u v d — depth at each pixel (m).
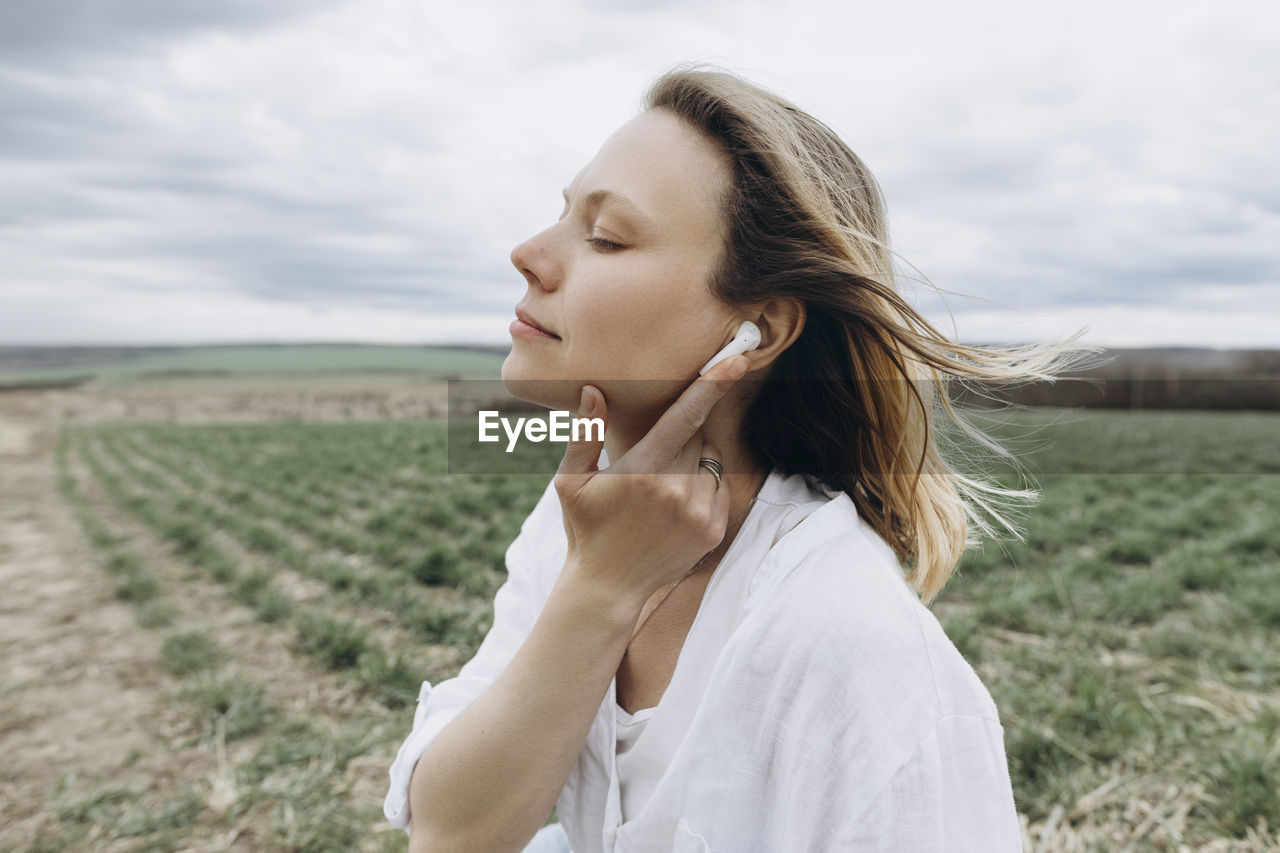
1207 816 3.08
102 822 3.29
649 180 0.75
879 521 0.95
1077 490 11.46
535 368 0.79
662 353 0.76
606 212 0.75
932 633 0.74
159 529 9.50
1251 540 8.08
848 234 0.79
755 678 0.74
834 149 0.86
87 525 10.05
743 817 0.76
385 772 3.65
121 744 4.04
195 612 6.17
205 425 34.03
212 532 9.27
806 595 0.74
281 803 3.35
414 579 6.72
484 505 9.29
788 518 0.83
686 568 0.80
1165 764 3.47
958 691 0.72
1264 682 4.50
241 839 3.15
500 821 0.83
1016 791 3.29
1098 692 3.96
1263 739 3.59
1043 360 0.90
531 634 0.83
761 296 0.76
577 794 0.95
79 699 4.60
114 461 19.66
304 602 6.31
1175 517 9.27
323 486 12.12
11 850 3.13
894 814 0.67
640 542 0.77
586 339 0.75
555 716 0.80
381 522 8.89
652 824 0.79
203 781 3.63
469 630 5.33
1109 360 0.93
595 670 0.80
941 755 0.69
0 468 19.83
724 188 0.76
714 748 0.75
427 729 0.99
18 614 6.30
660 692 0.91
